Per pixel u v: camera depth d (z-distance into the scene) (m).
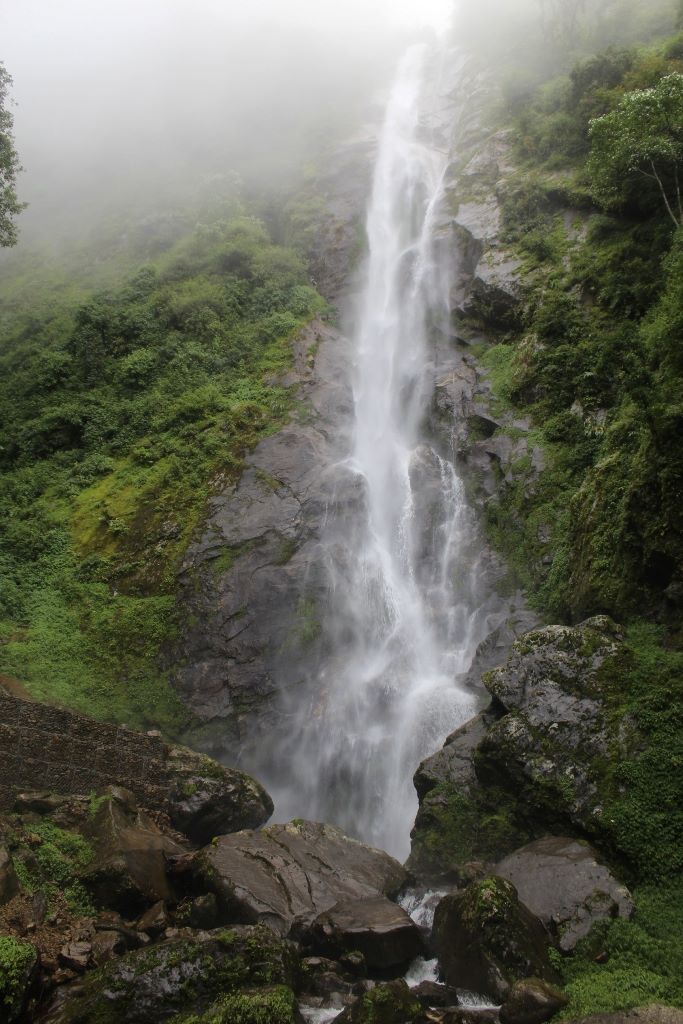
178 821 12.74
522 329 22.12
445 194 29.97
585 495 15.87
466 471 20.08
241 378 24.20
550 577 15.95
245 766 16.61
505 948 8.55
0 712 11.48
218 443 21.66
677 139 17.83
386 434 23.14
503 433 19.70
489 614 17.16
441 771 12.88
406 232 30.41
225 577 18.59
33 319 31.59
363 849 12.04
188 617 18.19
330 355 25.25
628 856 9.92
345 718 16.83
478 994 8.55
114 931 9.52
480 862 11.07
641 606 12.80
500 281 23.16
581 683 11.65
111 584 19.27
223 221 32.81
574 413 18.55
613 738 10.91
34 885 9.84
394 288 28.05
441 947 9.50
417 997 8.52
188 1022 7.64
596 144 19.00
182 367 24.67
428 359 24.58
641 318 18.41
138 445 22.83
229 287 27.77
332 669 17.62
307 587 18.45
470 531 19.05
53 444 24.34
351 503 20.05
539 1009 7.73
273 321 25.98
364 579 19.00
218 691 17.25
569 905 9.30
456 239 27.02
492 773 11.88
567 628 12.45
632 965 8.46
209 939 8.48
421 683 17.11
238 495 20.27
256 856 10.94
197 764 13.34
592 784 10.66
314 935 9.65
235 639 17.77
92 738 12.41
